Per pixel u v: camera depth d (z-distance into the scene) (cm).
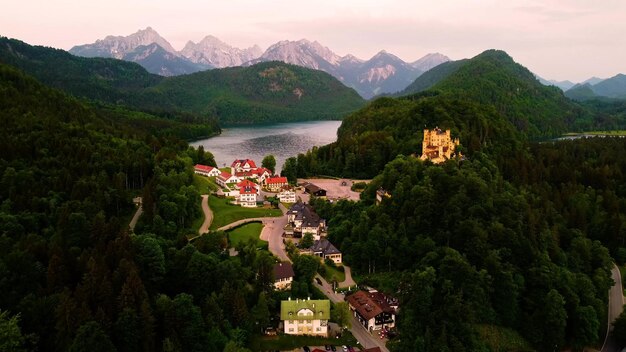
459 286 16150
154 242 15550
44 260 14275
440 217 19425
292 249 19762
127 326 12238
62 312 11838
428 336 14562
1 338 10925
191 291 15288
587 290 17025
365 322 15800
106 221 19412
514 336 15975
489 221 18750
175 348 12431
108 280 13038
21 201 18088
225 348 12762
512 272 16912
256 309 14850
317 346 14650
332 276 19025
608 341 16388
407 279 16500
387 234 19425
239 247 19088
